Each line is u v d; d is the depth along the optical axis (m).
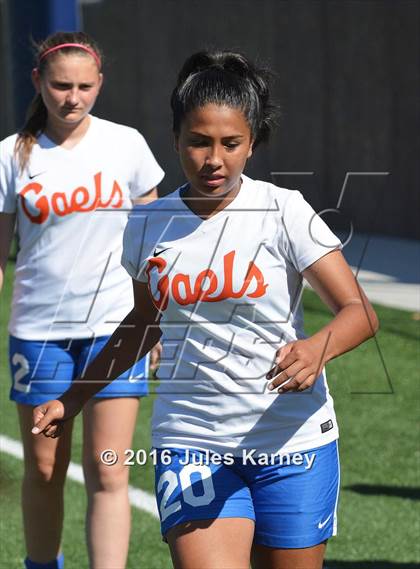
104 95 75.50
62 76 17.42
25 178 17.80
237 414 12.90
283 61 61.06
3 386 33.06
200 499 12.73
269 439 12.94
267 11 61.94
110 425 17.44
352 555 20.27
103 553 17.39
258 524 13.09
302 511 12.91
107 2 74.62
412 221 54.28
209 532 12.55
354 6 56.78
